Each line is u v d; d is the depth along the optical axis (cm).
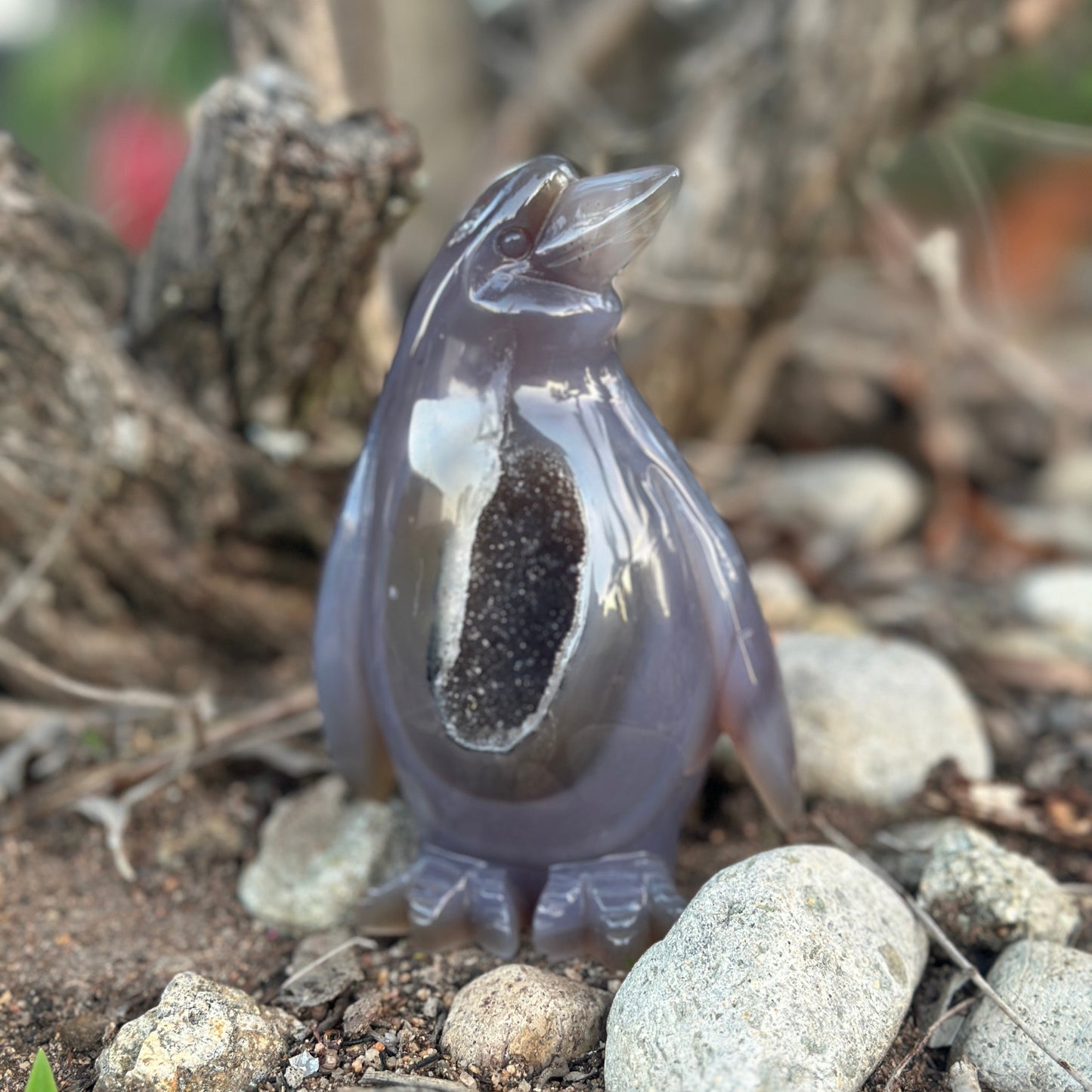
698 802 25
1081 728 28
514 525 20
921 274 34
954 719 25
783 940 18
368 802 24
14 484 27
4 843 25
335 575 21
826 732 25
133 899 24
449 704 20
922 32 31
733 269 33
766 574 33
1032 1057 19
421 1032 20
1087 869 23
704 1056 18
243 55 28
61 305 26
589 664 19
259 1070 19
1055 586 34
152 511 28
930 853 23
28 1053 20
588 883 21
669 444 20
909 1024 20
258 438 29
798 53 31
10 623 28
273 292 26
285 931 23
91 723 28
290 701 26
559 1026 19
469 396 20
